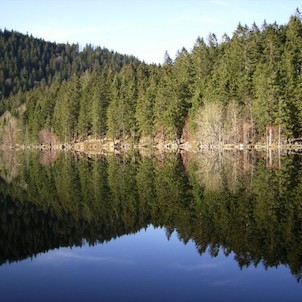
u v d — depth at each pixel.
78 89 115.50
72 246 14.04
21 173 40.59
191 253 12.77
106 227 16.61
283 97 62.00
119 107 93.75
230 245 13.29
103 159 57.66
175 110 78.44
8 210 20.70
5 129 135.50
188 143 77.81
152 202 21.44
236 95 71.12
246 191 23.25
